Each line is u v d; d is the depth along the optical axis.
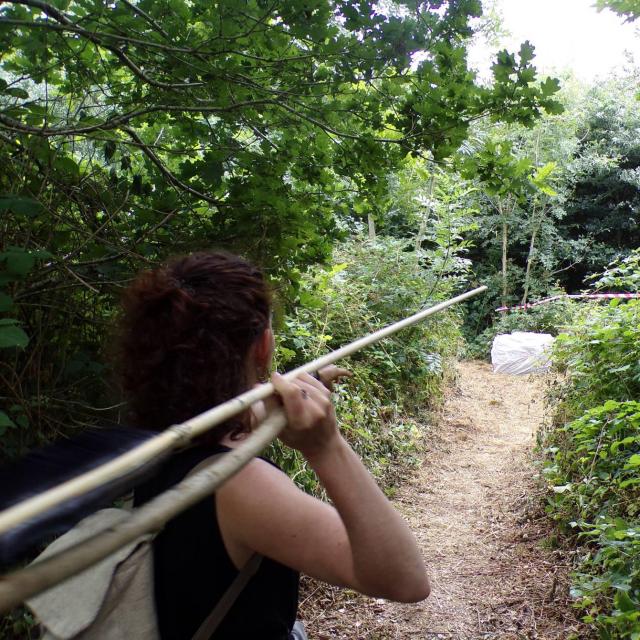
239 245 3.29
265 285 1.22
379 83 3.46
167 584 1.02
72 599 1.01
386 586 0.97
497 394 10.05
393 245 9.36
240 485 1.00
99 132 3.37
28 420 2.76
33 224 2.97
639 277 5.33
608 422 3.91
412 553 0.99
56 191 3.08
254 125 3.58
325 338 5.69
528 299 16.98
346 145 3.50
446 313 9.79
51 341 2.97
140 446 0.72
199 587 1.01
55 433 2.90
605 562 3.25
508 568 4.25
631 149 17.97
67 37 3.24
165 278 1.17
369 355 7.27
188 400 1.10
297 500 1.01
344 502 0.96
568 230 18.95
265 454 4.18
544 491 5.09
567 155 16.25
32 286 2.84
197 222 3.43
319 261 3.65
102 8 2.84
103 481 0.63
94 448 0.77
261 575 1.05
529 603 3.78
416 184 9.94
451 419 8.20
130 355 1.15
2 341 1.89
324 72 3.23
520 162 3.30
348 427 5.49
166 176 3.34
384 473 5.90
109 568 1.01
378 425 6.52
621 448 4.21
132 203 3.23
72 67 3.43
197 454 1.04
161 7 3.00
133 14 3.13
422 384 8.23
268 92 3.23
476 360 14.16
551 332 14.16
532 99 3.08
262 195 3.21
